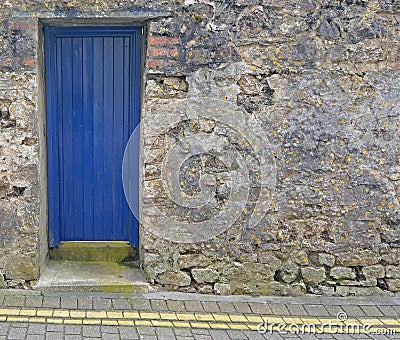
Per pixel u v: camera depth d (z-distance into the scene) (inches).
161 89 164.2
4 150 162.1
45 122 174.2
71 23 166.6
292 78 164.9
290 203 169.3
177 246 170.6
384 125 166.9
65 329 145.8
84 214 185.9
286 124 166.4
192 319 155.9
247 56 163.6
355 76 165.2
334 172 168.1
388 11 163.5
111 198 185.5
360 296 174.1
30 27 158.1
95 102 179.6
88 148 182.1
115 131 181.6
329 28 163.2
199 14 161.3
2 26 157.4
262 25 162.4
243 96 165.3
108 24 168.4
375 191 169.5
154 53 161.8
